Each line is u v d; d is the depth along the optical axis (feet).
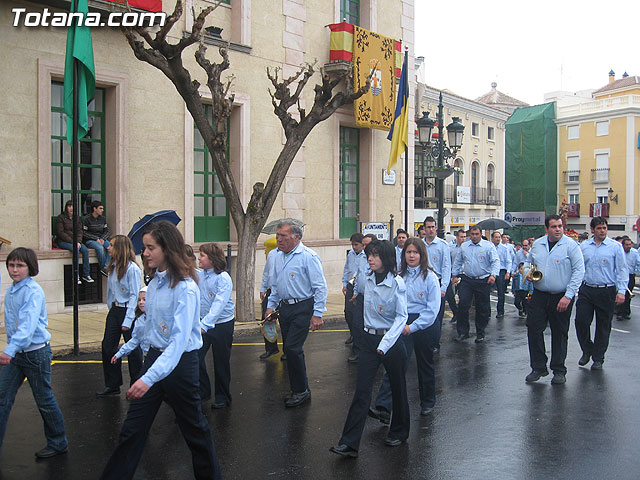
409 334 20.42
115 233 43.14
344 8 61.87
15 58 38.24
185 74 37.29
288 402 22.40
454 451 18.17
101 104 43.65
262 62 52.24
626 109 160.76
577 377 27.68
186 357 13.82
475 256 36.29
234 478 16.05
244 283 40.11
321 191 58.08
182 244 13.98
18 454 17.46
